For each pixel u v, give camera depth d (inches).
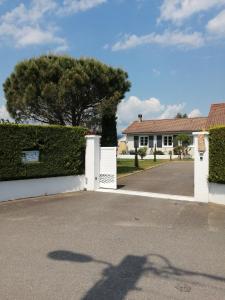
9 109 841.5
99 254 243.0
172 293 181.6
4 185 462.3
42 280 196.2
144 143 1813.5
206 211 398.3
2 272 207.9
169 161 1407.5
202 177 461.1
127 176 796.0
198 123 1740.9
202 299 175.0
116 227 320.2
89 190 566.6
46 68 799.1
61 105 805.9
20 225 324.5
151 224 334.0
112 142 861.8
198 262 229.1
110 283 193.3
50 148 519.8
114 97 820.0
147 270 213.8
